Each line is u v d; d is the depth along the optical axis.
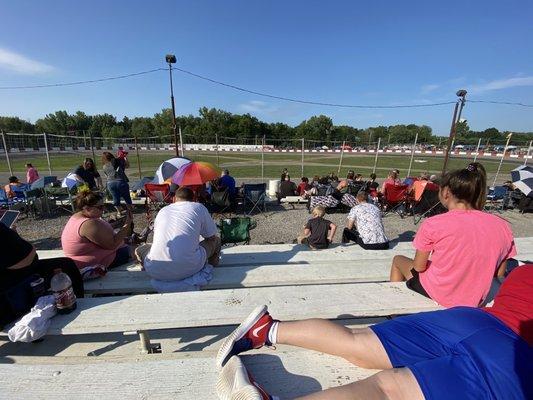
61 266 2.42
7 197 9.52
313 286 2.59
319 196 9.86
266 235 7.74
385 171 22.88
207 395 1.46
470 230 2.03
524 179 9.50
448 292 2.16
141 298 2.39
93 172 10.08
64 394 1.47
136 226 8.38
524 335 1.34
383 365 1.42
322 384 1.52
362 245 4.47
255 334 1.64
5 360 2.08
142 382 1.54
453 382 1.18
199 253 2.88
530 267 1.52
